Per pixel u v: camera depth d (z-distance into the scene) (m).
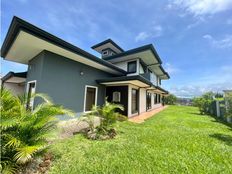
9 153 2.82
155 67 17.36
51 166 3.06
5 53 7.34
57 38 5.97
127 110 10.02
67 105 7.66
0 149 2.66
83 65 9.01
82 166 3.10
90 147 4.16
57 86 7.16
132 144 4.49
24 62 9.02
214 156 3.71
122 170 2.97
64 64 7.63
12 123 2.76
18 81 11.84
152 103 18.55
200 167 3.15
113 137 5.23
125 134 5.68
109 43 16.91
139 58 13.49
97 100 10.17
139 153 3.81
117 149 4.07
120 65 14.61
